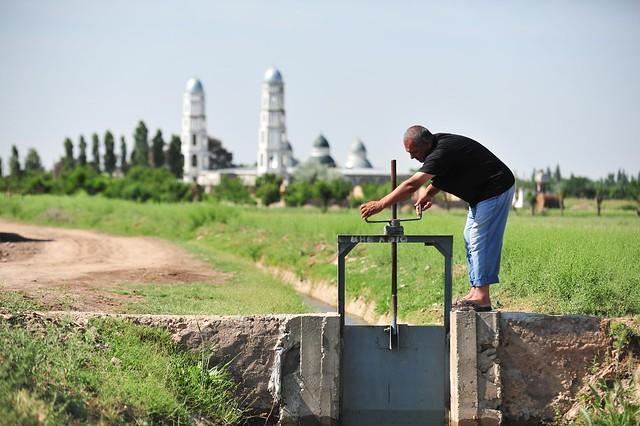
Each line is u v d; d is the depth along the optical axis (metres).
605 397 15.70
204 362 15.75
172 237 56.38
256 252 41.06
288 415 15.84
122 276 29.53
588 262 21.03
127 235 57.81
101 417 12.65
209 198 99.44
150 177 107.12
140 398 13.61
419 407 16.17
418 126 15.05
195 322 16.08
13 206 76.31
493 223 15.15
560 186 102.19
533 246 24.08
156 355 15.33
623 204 87.94
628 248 23.47
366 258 31.00
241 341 16.03
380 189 101.19
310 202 109.94
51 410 11.90
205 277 31.27
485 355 15.80
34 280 25.91
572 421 15.83
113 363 14.58
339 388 15.95
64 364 13.53
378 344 16.22
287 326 15.98
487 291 15.75
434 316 21.66
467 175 14.95
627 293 19.55
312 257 35.50
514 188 15.25
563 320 16.09
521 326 15.99
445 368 16.16
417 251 27.92
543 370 16.05
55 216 68.88
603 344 16.11
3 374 12.40
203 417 14.85
